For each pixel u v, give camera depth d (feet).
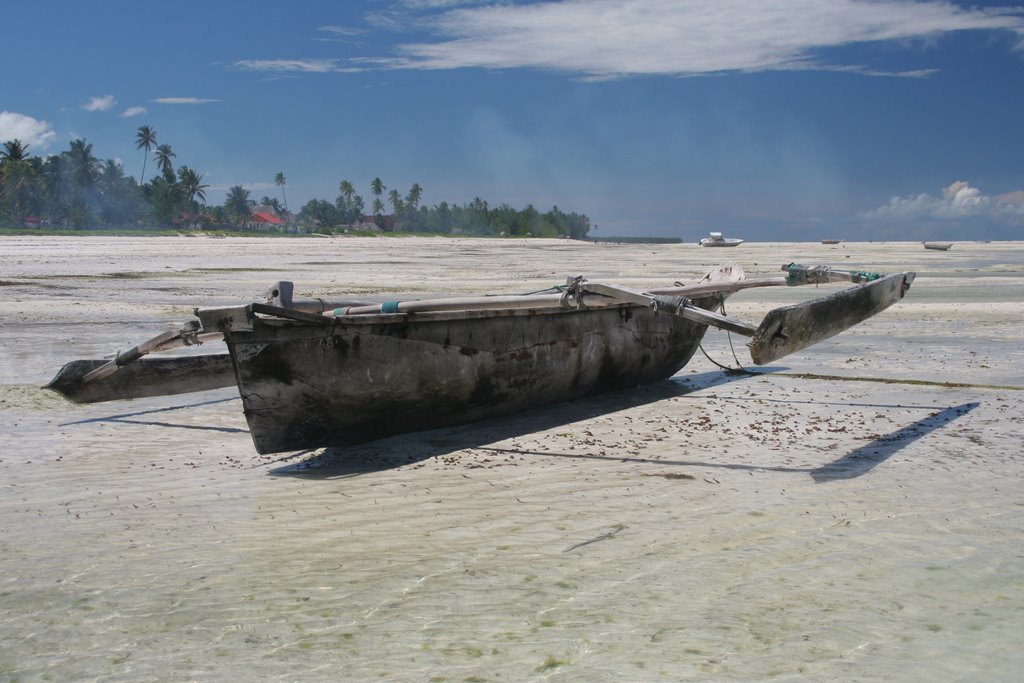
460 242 369.09
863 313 24.21
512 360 27.61
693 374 39.06
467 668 11.76
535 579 14.87
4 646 12.62
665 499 19.63
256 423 22.34
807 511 18.57
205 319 20.95
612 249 281.13
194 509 19.21
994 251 240.53
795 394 34.01
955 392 33.78
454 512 18.78
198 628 13.12
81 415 30.32
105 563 15.85
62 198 399.24
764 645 12.33
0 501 19.95
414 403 25.22
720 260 168.04
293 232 503.61
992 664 11.73
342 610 13.70
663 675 11.50
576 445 25.35
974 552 15.94
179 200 429.38
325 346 22.62
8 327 52.03
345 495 20.24
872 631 12.75
